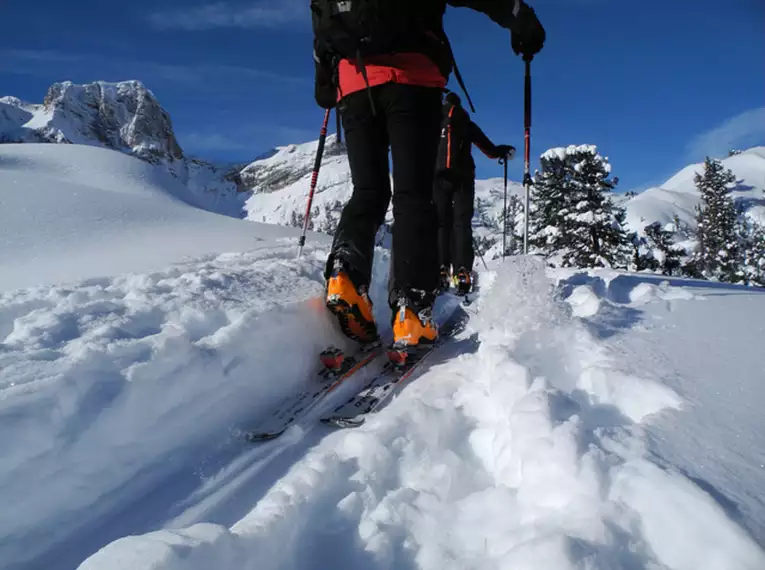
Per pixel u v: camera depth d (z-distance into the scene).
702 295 2.88
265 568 0.96
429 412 1.55
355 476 1.29
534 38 2.36
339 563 1.01
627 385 1.49
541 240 20.47
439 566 0.98
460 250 4.07
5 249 5.05
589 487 1.01
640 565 0.85
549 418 1.24
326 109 2.76
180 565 0.82
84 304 1.92
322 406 1.85
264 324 1.97
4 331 1.89
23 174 9.52
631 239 20.05
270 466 1.44
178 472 1.41
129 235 6.33
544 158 20.48
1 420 1.11
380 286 3.44
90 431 1.27
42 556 1.08
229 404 1.70
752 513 0.88
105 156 42.00
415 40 2.09
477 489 1.30
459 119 4.07
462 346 2.37
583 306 2.55
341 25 2.08
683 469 1.03
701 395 1.39
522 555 0.86
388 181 2.38
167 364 1.53
